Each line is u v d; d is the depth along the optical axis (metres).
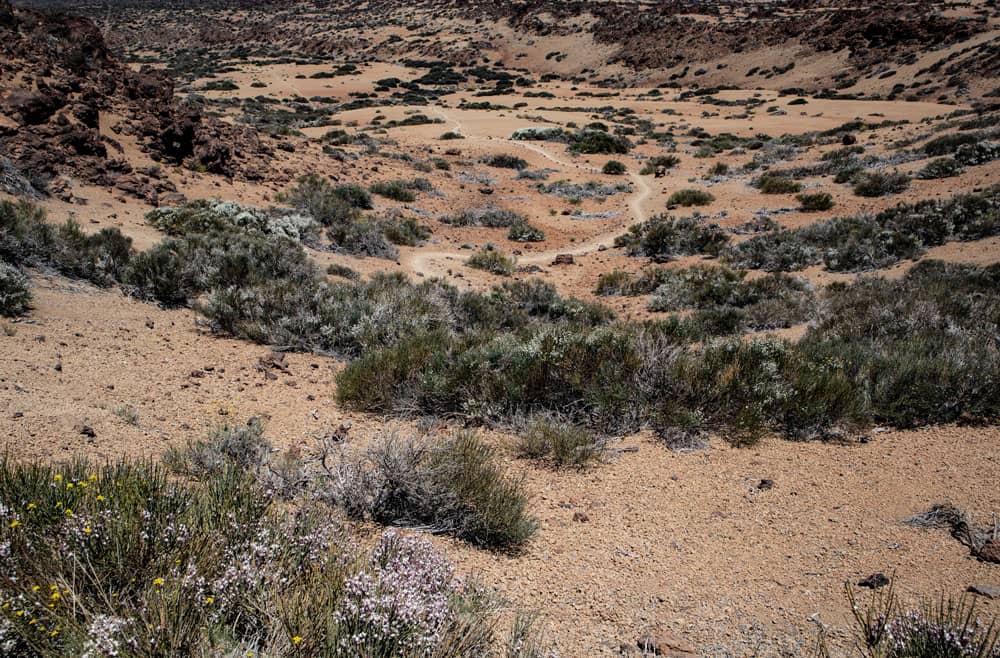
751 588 3.73
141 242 13.32
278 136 29.31
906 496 4.77
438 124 51.97
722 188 28.81
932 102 61.97
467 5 151.00
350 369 7.07
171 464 4.54
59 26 19.61
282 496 4.26
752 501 4.84
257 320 9.23
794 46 91.81
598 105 71.75
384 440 4.97
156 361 7.25
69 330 7.62
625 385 6.66
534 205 27.50
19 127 15.71
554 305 13.84
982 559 3.89
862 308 11.21
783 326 12.15
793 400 6.37
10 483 3.06
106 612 2.42
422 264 18.86
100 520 2.84
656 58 102.88
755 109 64.75
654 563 4.02
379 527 4.25
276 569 2.85
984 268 13.76
